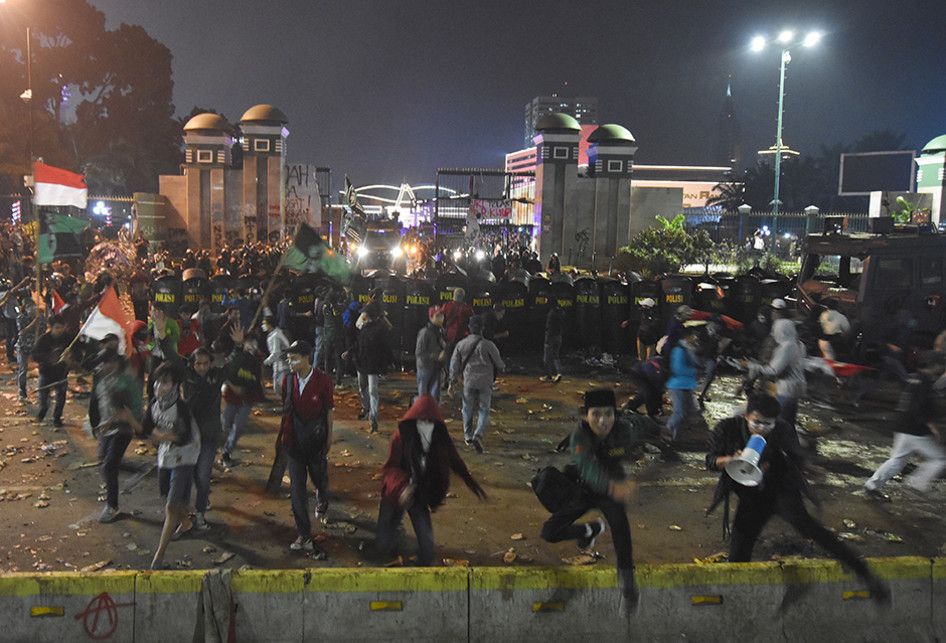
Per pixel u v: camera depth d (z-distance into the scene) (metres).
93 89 59.84
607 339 15.92
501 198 35.12
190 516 6.79
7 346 14.30
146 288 15.30
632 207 36.03
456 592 4.98
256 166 36.62
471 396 9.36
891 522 7.35
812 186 60.78
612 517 4.99
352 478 8.31
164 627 4.83
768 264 29.95
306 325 14.12
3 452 8.98
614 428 5.01
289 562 6.27
